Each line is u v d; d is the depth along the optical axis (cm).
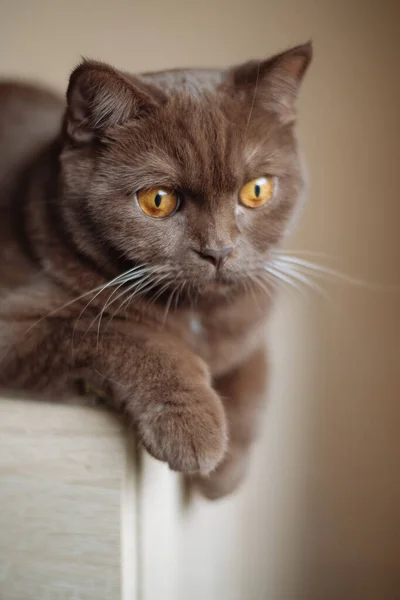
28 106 45
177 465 32
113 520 31
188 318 38
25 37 50
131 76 36
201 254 35
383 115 49
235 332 40
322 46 48
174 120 35
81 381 34
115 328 35
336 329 52
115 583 31
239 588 56
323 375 53
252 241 37
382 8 47
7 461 32
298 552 55
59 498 31
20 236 39
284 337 53
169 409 32
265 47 48
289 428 54
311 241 51
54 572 32
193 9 48
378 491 54
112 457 31
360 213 50
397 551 54
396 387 53
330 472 54
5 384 35
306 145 50
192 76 37
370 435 53
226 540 55
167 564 43
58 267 37
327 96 49
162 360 34
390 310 52
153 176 35
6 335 35
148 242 36
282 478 55
